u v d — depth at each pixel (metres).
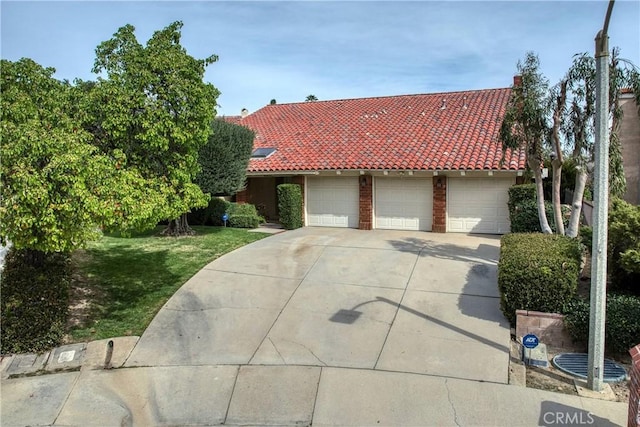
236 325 8.55
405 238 15.41
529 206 14.09
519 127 10.45
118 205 7.11
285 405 6.19
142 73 8.84
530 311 7.86
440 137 17.97
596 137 6.16
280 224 18.67
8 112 6.64
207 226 18.39
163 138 8.68
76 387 6.66
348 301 9.46
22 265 8.30
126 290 10.14
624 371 6.79
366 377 6.73
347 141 19.23
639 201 16.03
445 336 7.86
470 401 6.09
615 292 8.54
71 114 7.82
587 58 9.20
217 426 5.84
